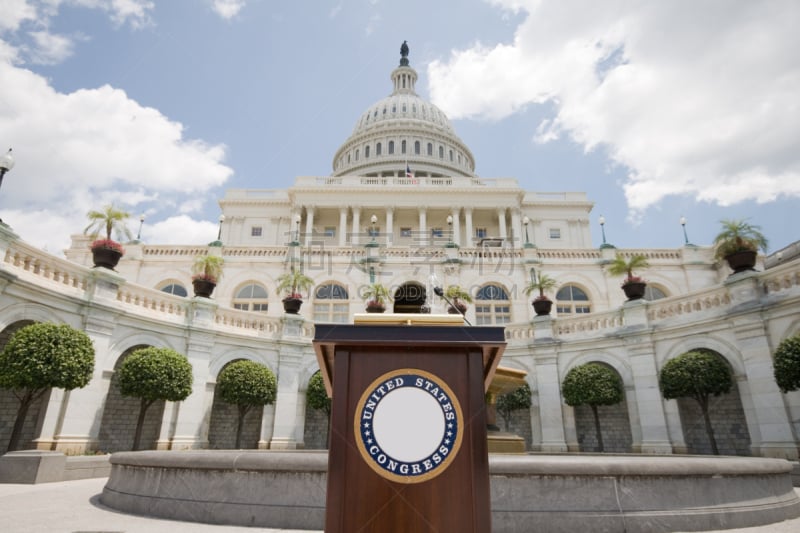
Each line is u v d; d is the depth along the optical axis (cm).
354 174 6838
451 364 246
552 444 1555
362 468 229
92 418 1201
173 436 1370
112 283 1298
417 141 7100
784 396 1130
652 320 1472
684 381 1235
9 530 491
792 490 639
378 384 242
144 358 1230
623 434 1619
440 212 4750
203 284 1571
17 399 1178
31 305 1107
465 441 234
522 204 4903
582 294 2381
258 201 4775
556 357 1641
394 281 2328
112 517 570
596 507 522
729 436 1371
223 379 1475
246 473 571
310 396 1608
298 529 530
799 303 1118
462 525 221
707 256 2419
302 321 1739
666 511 530
